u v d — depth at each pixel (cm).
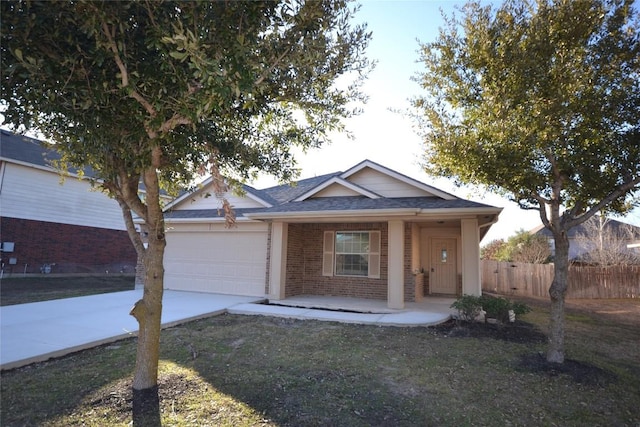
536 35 557
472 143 602
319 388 480
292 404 432
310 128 551
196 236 1420
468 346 700
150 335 460
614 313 1227
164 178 552
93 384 480
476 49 602
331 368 559
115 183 445
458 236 1396
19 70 319
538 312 1191
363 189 1252
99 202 2062
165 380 496
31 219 1772
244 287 1306
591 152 581
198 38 297
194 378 507
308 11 355
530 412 428
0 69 299
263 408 420
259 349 657
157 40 310
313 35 384
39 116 392
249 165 553
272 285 1195
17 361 540
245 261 1322
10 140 1819
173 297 1223
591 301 1577
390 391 477
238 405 427
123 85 322
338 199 1270
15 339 650
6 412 403
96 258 2027
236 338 733
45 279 1677
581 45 571
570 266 1819
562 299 604
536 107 547
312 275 1338
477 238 988
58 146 421
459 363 596
